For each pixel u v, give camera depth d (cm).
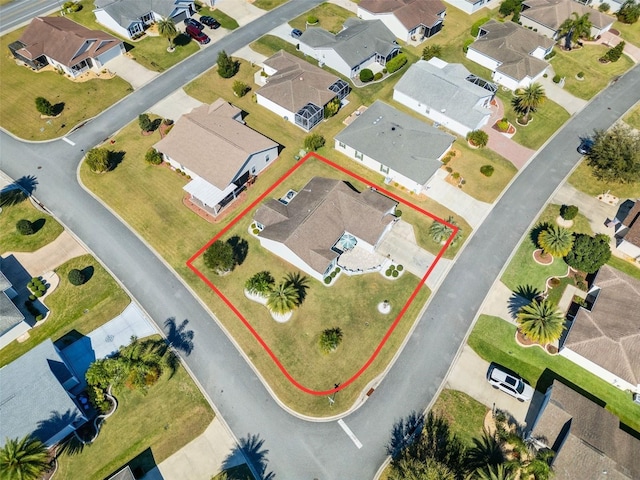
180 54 8606
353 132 6944
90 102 7712
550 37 9219
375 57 8481
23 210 6297
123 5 8800
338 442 4594
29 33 8319
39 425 4191
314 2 9956
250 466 4450
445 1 9975
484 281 5762
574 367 5088
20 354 5041
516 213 6444
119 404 4731
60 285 5594
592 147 6919
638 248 5862
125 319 5359
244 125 6950
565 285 5716
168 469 4403
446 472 3997
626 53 9044
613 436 4353
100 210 6338
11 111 7550
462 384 4966
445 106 7381
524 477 4244
